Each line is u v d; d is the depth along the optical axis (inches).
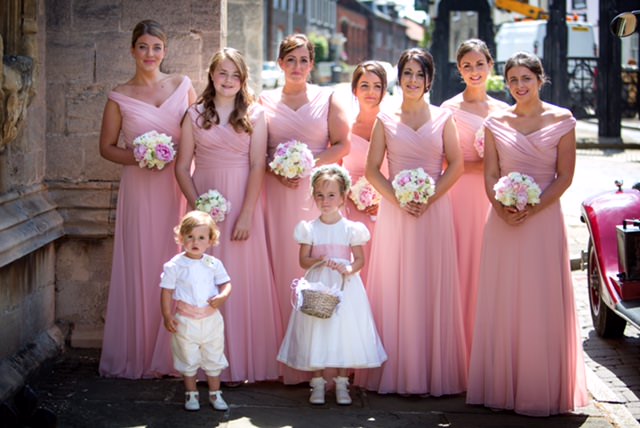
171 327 191.5
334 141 217.9
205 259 194.4
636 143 717.3
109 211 238.4
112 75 238.4
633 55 1360.7
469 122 222.2
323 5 3021.7
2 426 174.1
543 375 197.9
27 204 222.7
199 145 212.4
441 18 838.5
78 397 202.7
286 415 193.2
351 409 198.8
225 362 195.9
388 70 340.2
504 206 197.9
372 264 213.5
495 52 926.4
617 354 252.5
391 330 208.7
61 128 239.0
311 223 202.7
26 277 219.1
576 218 420.8
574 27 973.2
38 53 232.4
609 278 241.8
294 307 201.6
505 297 200.4
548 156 201.2
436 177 211.5
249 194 210.4
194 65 238.5
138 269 218.5
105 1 236.8
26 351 216.5
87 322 242.8
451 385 209.5
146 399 202.1
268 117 217.8
